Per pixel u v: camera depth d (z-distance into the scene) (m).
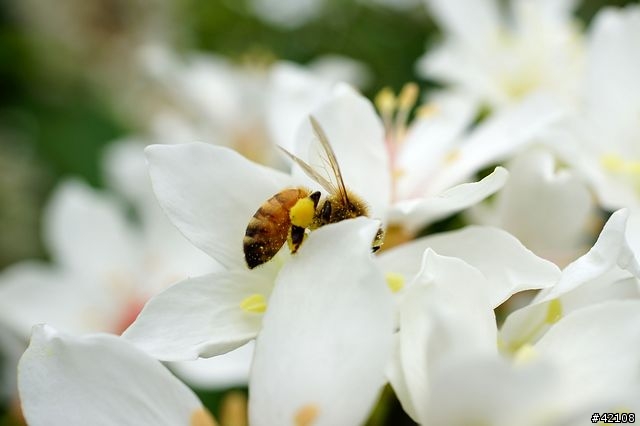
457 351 0.13
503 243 0.15
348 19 0.33
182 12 0.34
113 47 0.32
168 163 0.15
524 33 0.23
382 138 0.16
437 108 0.18
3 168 0.29
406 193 0.17
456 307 0.14
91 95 0.32
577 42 0.22
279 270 0.15
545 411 0.13
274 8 0.35
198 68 0.28
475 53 0.22
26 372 0.14
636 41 0.19
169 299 0.15
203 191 0.15
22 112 0.32
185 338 0.15
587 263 0.14
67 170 0.30
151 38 0.33
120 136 0.30
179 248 0.24
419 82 0.29
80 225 0.24
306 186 0.15
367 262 0.14
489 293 0.15
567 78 0.22
